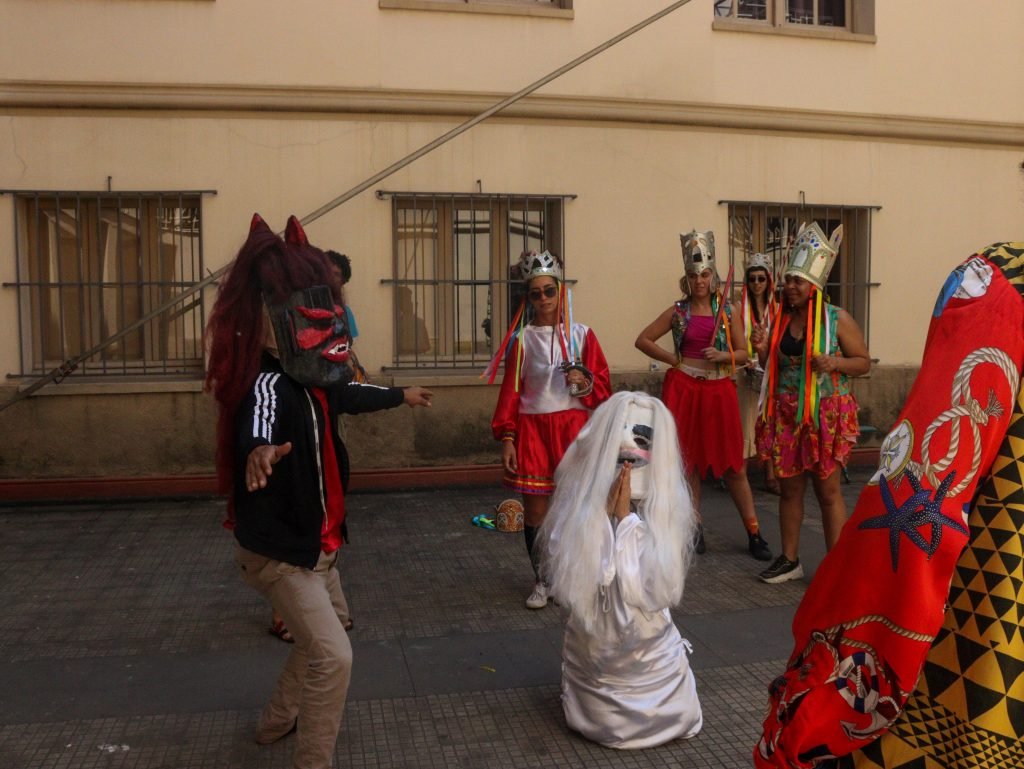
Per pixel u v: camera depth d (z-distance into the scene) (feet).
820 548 20.68
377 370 25.94
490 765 10.97
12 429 24.17
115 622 15.93
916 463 4.55
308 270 9.52
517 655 14.38
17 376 24.25
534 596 16.53
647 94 26.99
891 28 28.99
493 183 26.25
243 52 24.76
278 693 11.22
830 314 17.28
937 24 29.37
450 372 26.58
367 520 23.02
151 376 25.07
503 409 16.62
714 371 19.97
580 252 26.89
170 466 24.88
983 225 30.37
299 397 9.64
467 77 25.93
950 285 4.98
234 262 9.68
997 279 4.76
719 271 28.07
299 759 9.50
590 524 10.93
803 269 17.07
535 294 16.57
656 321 20.80
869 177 29.22
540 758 11.12
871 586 4.56
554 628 15.57
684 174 27.53
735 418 19.93
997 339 4.60
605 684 11.25
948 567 4.38
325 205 23.34
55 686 13.20
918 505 4.47
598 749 11.34
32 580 18.31
